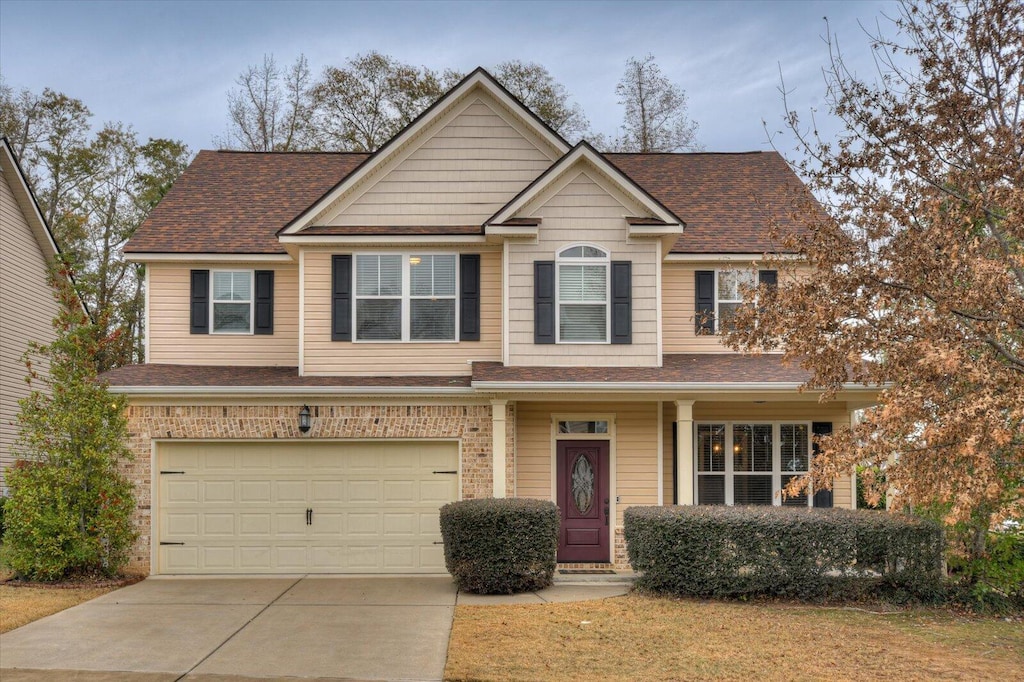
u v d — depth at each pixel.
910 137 11.17
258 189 19.47
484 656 9.22
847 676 8.55
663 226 15.25
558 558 15.71
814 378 10.58
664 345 16.88
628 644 9.74
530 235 15.36
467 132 16.47
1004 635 10.37
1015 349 9.66
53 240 23.72
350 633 10.30
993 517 9.50
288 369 16.61
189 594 12.90
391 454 15.05
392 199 16.30
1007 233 9.81
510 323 15.41
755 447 16.45
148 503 14.71
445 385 14.75
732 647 9.64
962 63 11.21
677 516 12.51
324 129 32.62
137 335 32.09
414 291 16.00
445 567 14.85
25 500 13.34
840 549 12.09
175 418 14.81
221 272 17.22
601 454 15.96
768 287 10.92
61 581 13.59
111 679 8.35
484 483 14.84
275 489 14.97
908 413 8.55
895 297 9.66
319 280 15.96
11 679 8.33
